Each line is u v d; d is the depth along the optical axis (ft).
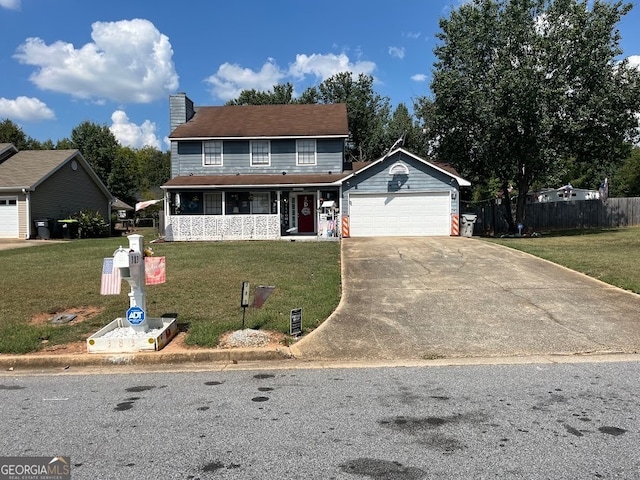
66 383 18.12
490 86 69.92
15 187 79.25
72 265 43.42
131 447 12.45
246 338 22.02
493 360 20.53
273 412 14.80
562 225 96.89
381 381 17.85
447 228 71.82
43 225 80.43
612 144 74.28
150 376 18.94
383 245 56.75
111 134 151.64
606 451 11.94
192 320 25.22
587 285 32.71
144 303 22.54
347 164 86.07
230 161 79.10
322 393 16.56
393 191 72.13
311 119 82.74
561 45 67.87
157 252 52.70
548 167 72.23
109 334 22.02
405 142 125.70
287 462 11.53
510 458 11.61
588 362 20.02
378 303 29.27
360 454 11.91
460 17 76.07
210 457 11.84
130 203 159.43
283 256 48.01
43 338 22.82
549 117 67.97
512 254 46.78
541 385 17.11
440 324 25.38
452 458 11.65
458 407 15.05
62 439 12.98
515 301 29.37
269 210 79.05
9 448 12.48
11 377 19.03
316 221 78.84
